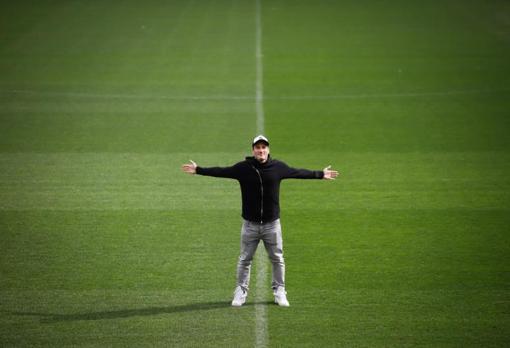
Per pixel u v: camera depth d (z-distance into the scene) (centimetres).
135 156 6078
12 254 4156
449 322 3356
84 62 9462
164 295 3659
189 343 3178
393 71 9081
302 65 9419
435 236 4434
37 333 3256
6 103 7681
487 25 11612
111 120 7131
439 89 8250
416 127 6912
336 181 5503
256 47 10356
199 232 4509
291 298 3619
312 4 13275
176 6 13038
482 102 7706
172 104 7706
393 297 3622
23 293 3669
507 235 4431
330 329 3294
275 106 7669
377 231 4531
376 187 5356
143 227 4584
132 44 10456
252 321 3375
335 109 7550
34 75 8819
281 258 3497
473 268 3966
